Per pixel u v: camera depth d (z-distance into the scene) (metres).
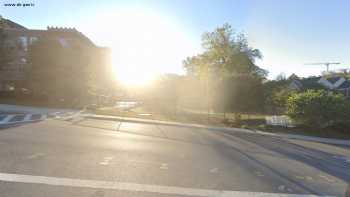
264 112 26.67
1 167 7.06
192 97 28.69
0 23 34.53
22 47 41.66
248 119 24.42
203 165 8.47
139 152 9.72
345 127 21.55
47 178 6.46
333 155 12.27
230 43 53.22
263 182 7.07
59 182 6.25
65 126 15.52
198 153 10.29
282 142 15.53
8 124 15.27
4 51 34.59
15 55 39.62
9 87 41.25
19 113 21.69
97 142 11.11
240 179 7.22
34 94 33.12
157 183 6.57
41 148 9.39
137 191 5.99
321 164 9.77
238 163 9.01
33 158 8.07
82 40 52.47
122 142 11.48
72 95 33.72
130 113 26.02
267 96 24.30
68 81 33.00
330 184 7.22
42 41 33.88
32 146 9.59
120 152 9.52
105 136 12.82
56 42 33.88
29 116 19.88
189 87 28.70
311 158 10.91
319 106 20.78
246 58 52.16
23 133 12.16
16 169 6.97
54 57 33.06
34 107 27.56
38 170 7.00
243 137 16.53
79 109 28.19
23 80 39.62
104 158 8.57
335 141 18.06
